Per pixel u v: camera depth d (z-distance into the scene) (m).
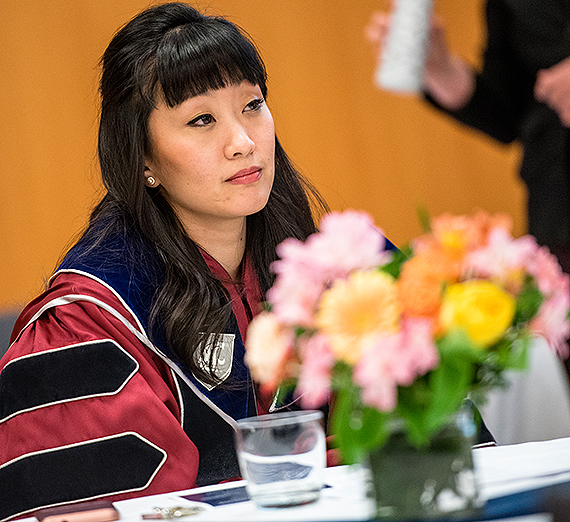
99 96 3.24
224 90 2.92
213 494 2.05
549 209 3.87
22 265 7.46
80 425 2.66
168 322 2.92
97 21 7.88
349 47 9.45
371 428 1.43
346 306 1.40
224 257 3.16
